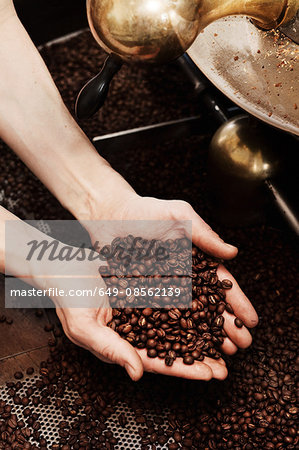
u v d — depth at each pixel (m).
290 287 0.77
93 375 0.72
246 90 0.64
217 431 0.69
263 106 0.63
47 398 0.71
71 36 1.03
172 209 0.68
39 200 0.87
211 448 0.68
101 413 0.70
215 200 0.81
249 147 0.75
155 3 0.54
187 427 0.69
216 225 0.83
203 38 0.67
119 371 0.73
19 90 0.74
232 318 0.67
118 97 0.96
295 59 0.63
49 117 0.75
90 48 1.02
